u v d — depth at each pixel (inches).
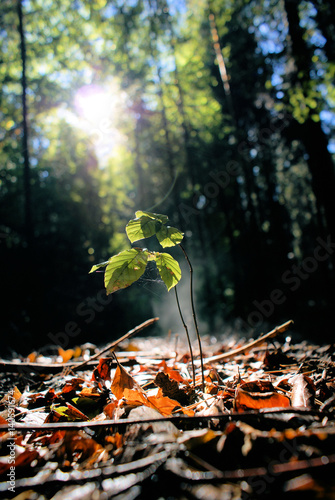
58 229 776.9
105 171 970.7
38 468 39.7
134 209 886.4
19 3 500.4
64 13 544.4
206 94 774.5
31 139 618.2
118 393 61.2
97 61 637.9
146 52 678.5
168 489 33.1
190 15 633.0
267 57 358.3
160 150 815.1
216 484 33.8
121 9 558.6
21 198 761.6
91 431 48.3
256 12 380.8
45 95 603.2
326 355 98.9
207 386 71.1
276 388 64.9
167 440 40.8
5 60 552.7
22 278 528.7
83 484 34.6
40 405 71.3
